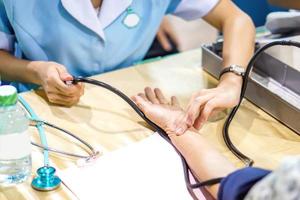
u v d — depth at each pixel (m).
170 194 0.83
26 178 0.86
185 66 1.27
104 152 0.93
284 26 1.23
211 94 1.03
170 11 1.41
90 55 1.29
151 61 1.30
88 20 1.21
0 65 1.24
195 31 2.14
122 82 1.19
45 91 1.12
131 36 1.30
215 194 0.79
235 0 1.70
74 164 0.90
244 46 1.20
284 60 1.06
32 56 1.29
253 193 0.55
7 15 1.22
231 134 1.00
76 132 1.00
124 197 0.82
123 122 1.03
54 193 0.83
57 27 1.22
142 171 0.88
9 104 0.82
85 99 1.11
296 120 0.99
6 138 0.82
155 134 0.98
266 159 0.93
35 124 1.01
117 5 1.22
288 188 0.50
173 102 1.07
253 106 1.09
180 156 0.91
